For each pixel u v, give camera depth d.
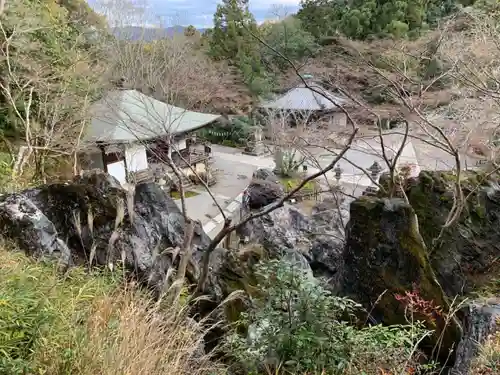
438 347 2.24
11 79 6.03
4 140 6.25
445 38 5.66
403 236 2.61
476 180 3.66
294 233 5.18
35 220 2.52
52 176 6.36
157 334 1.86
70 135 7.19
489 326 1.86
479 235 3.29
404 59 5.48
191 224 2.89
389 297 2.55
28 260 2.25
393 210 2.66
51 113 6.63
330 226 5.88
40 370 1.35
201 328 2.26
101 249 2.75
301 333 1.85
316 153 8.70
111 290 2.29
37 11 6.93
